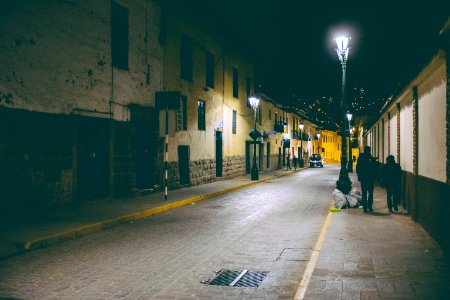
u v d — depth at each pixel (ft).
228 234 32.17
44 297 17.63
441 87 25.26
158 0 59.57
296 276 21.02
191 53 71.72
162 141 61.46
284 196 62.34
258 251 26.43
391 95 44.32
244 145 105.40
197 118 74.13
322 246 25.61
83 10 43.06
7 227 31.83
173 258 24.57
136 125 54.34
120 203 47.29
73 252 26.13
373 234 29.45
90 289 18.74
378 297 16.35
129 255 25.30
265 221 38.60
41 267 22.52
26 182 36.14
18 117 35.24
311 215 42.50
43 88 37.88
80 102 42.91
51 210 39.11
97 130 46.75
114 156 49.55
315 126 237.45
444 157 24.34
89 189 45.73
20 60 35.27
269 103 131.64
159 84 59.98
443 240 23.91
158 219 39.78
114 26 50.03
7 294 18.01
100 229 33.91
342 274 19.58
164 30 60.90
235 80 98.94
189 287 19.12
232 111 94.79
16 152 35.06
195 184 73.77
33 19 36.52
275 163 141.59
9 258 24.62
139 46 54.75
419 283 18.11
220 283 19.76
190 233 32.58
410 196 38.17
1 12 33.30
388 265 21.12
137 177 56.29
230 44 92.07
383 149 68.13
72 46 41.55
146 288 18.92
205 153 78.48
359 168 41.32
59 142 40.01
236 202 54.29
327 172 141.69
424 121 30.89
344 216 38.29
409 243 26.40
